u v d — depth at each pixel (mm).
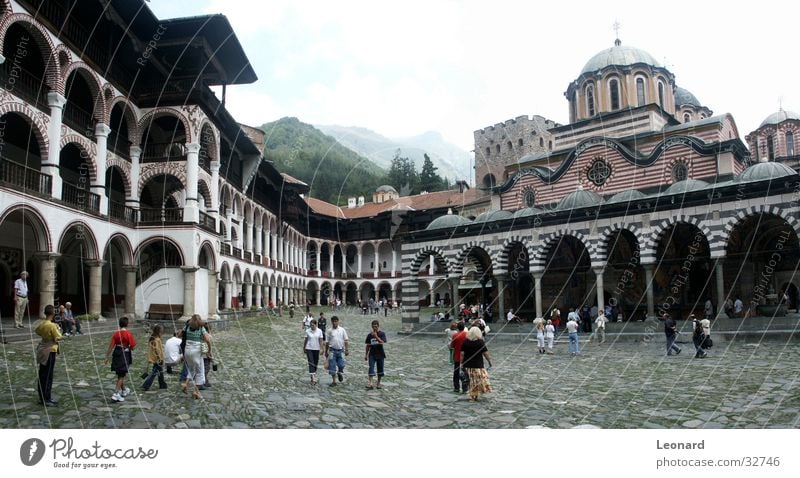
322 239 74750
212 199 37656
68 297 34062
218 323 34344
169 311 32312
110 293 36375
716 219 27359
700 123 40156
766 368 17031
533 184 42250
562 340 28422
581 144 39781
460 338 14344
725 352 21391
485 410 11984
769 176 29234
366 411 11836
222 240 40688
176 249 34875
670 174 36156
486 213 37781
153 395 12656
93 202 29125
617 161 38188
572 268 37719
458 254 35719
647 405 12211
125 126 35094
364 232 75125
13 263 30000
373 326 14992
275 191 60062
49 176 25656
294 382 15367
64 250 33531
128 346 12102
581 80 46969
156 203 38750
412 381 16031
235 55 37531
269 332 32656
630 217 29891
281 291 59062
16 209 22672
